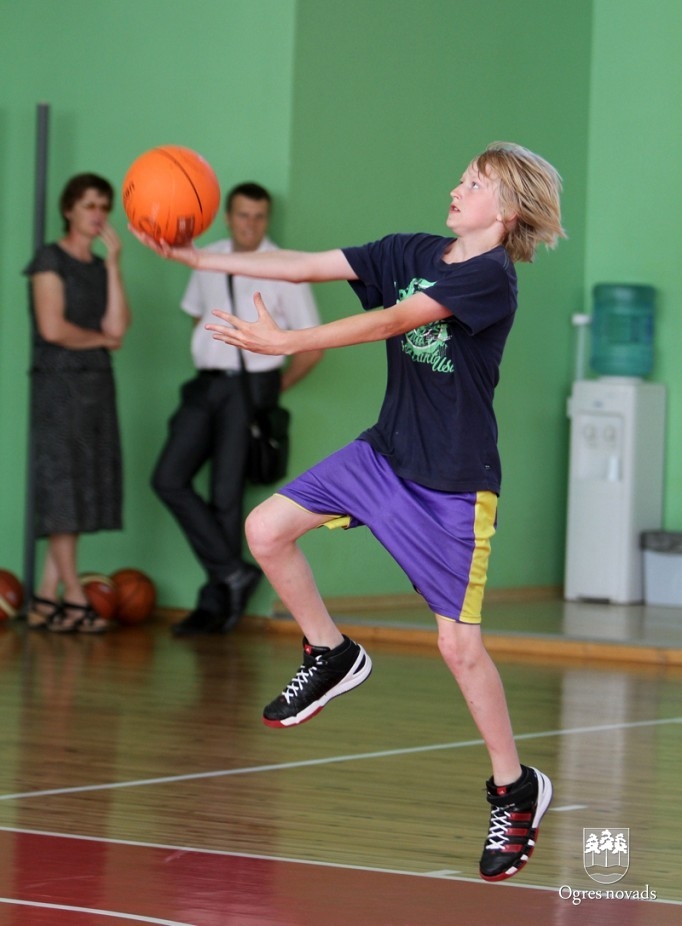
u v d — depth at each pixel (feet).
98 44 35.76
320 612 15.60
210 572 33.32
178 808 18.08
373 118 35.45
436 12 36.83
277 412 33.32
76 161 36.04
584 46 42.06
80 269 31.86
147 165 16.22
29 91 36.37
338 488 15.12
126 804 18.21
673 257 41.34
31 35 36.37
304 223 34.09
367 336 14.39
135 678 27.14
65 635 32.22
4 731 22.31
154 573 35.60
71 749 21.22
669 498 40.83
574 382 40.32
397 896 14.85
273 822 17.57
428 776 20.20
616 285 40.45
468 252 15.51
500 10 38.81
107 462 32.35
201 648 31.01
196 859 15.90
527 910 14.57
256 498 34.27
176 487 32.99
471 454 14.99
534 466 40.83
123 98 35.58
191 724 23.24
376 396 35.91
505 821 14.88
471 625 14.94
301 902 14.52
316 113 34.19
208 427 33.09
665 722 24.64
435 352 14.97
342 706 25.27
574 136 41.81
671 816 18.47
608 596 39.55
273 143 33.91
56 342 31.48
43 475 31.89
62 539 32.45
